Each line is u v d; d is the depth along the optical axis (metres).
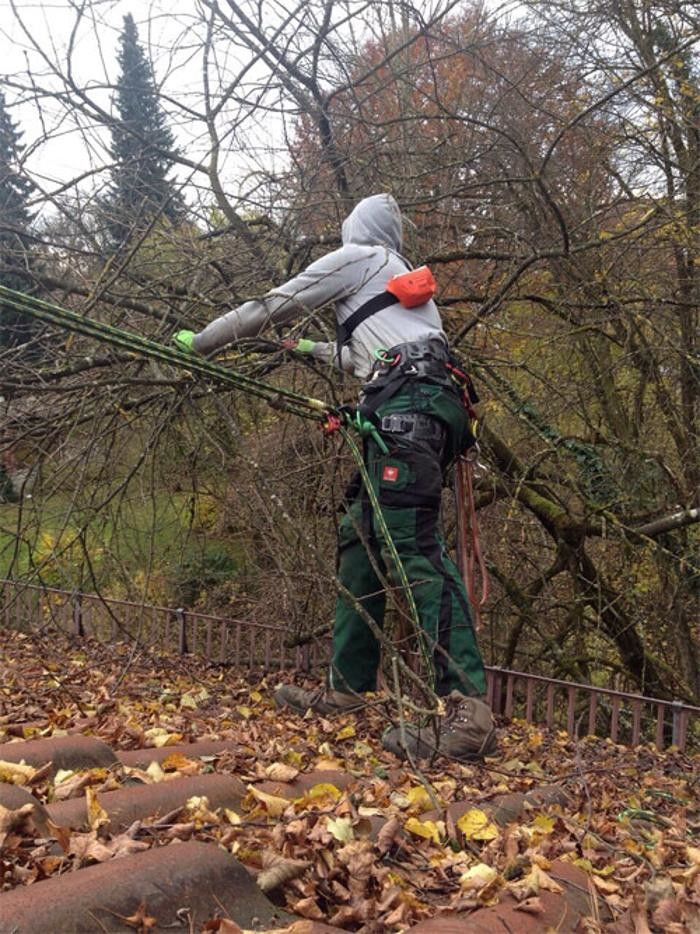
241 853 2.23
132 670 6.70
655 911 2.41
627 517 8.24
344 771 3.51
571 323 7.38
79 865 2.05
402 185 6.25
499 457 8.00
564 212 6.89
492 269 6.88
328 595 5.81
